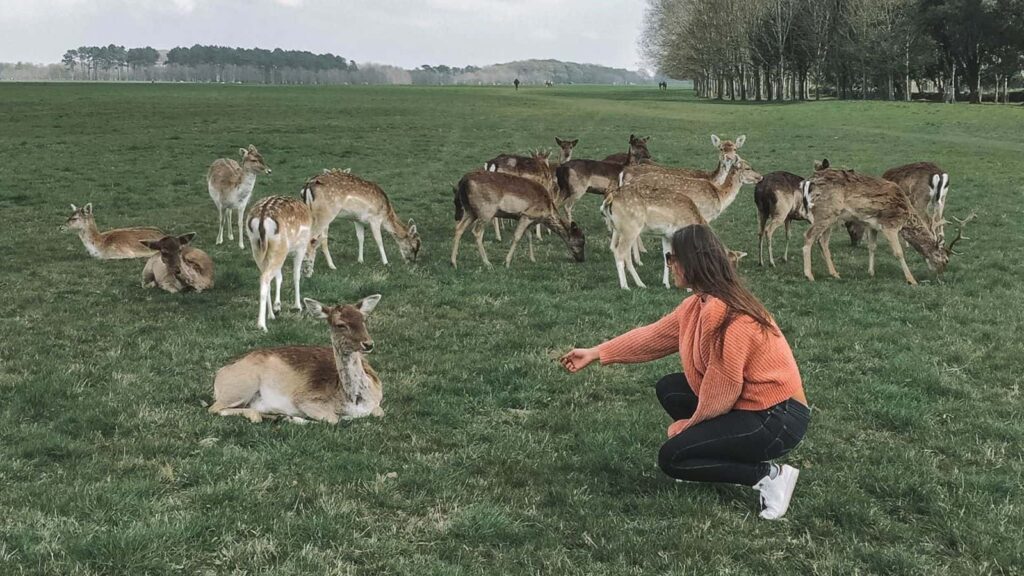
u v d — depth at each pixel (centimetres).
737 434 447
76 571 389
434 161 2548
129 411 606
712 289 440
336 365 594
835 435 595
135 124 3678
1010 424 612
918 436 595
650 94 10319
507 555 423
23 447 532
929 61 6469
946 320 905
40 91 7719
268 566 404
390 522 456
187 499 472
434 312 925
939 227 1155
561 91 11406
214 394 628
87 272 1120
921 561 423
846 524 462
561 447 567
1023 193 1973
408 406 639
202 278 1017
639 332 493
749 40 7519
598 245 1387
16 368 703
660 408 640
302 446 547
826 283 1113
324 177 1138
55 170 2203
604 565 414
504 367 720
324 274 1099
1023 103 6378
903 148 2991
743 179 1241
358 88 11638
